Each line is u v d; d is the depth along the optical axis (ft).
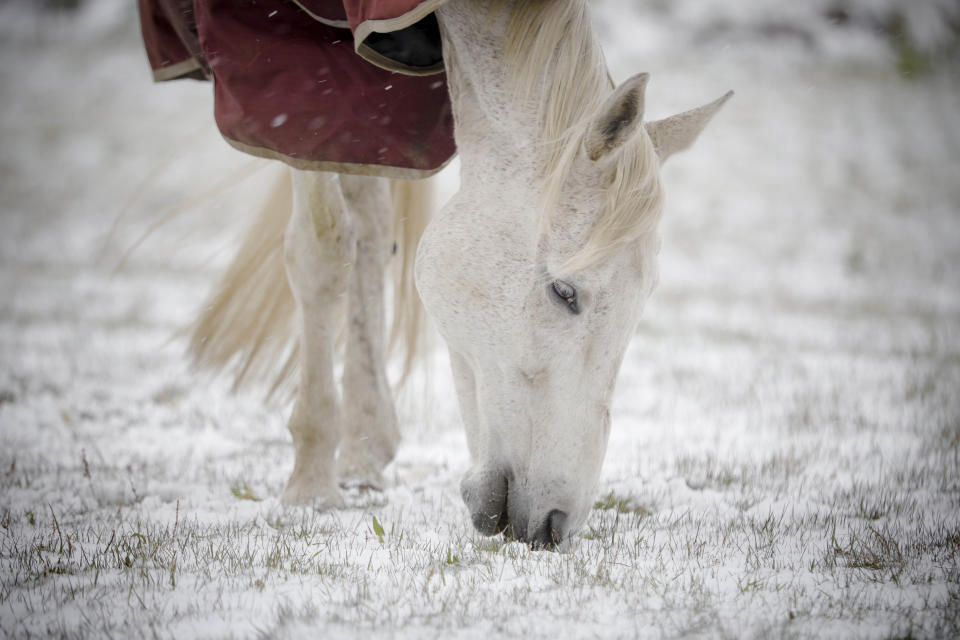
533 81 22.25
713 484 31.71
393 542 24.41
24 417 41.37
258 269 34.91
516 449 21.68
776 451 37.09
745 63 199.21
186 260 108.06
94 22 225.35
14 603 19.72
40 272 96.17
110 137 174.29
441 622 18.58
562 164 20.67
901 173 155.74
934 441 38.17
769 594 20.38
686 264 115.85
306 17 26.08
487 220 22.13
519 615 19.04
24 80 201.87
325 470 28.68
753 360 60.70
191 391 48.44
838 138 167.84
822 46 206.39
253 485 31.35
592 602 19.89
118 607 19.48
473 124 23.40
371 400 30.91
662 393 50.11
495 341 21.71
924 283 105.81
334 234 27.71
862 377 54.54
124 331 66.39
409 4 21.88
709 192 144.66
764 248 123.65
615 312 20.75
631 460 35.50
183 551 23.12
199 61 28.40
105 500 28.73
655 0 220.23
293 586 20.88
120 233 126.62
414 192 34.42
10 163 162.50
